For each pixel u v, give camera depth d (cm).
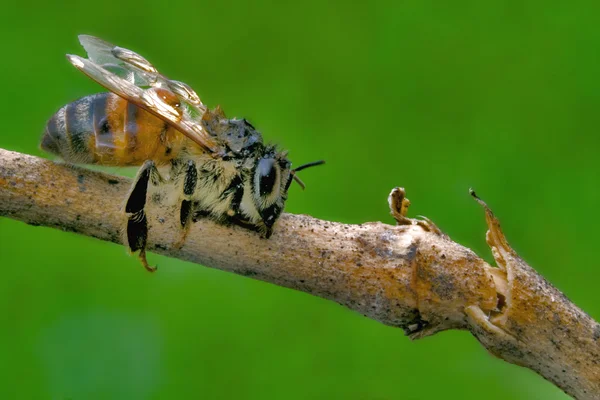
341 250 12
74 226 12
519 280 12
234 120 13
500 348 12
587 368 12
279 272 12
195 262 12
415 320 12
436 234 12
